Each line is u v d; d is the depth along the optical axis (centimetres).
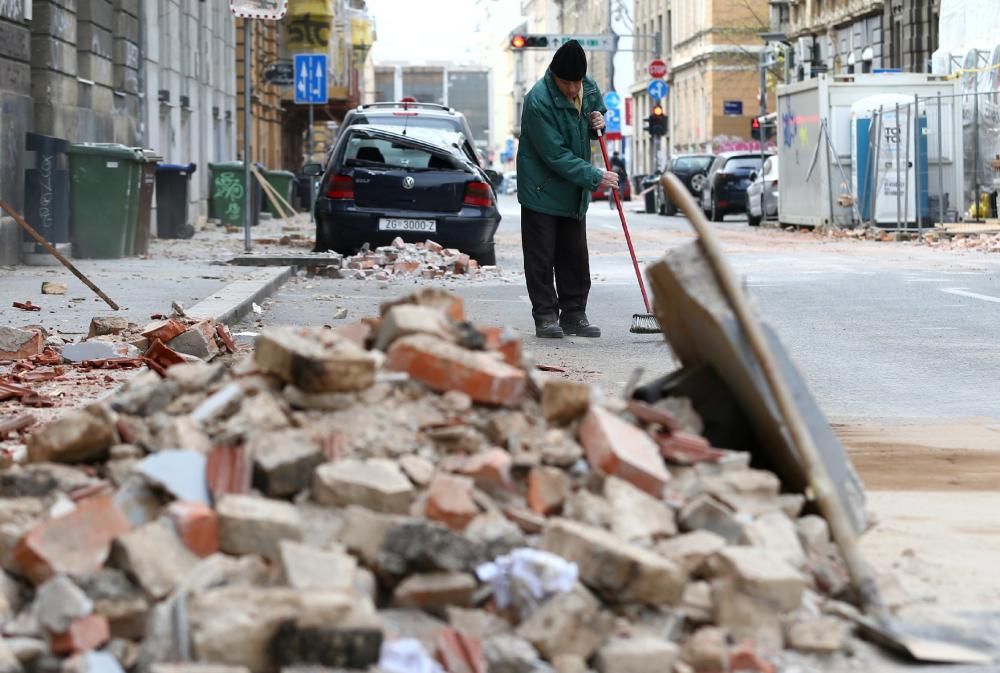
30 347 851
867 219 2873
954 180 2822
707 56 7362
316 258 1711
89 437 389
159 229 2520
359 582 326
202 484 362
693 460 416
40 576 330
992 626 372
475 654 310
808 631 349
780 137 3266
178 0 3092
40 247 1703
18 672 290
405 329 424
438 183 1800
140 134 2494
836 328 1145
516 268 1888
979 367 916
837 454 441
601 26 10656
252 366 416
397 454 383
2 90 1636
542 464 392
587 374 861
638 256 2208
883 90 2917
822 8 5678
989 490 543
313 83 3142
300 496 361
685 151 8019
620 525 366
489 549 345
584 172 1045
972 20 3312
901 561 434
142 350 855
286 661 294
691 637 340
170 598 307
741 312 427
